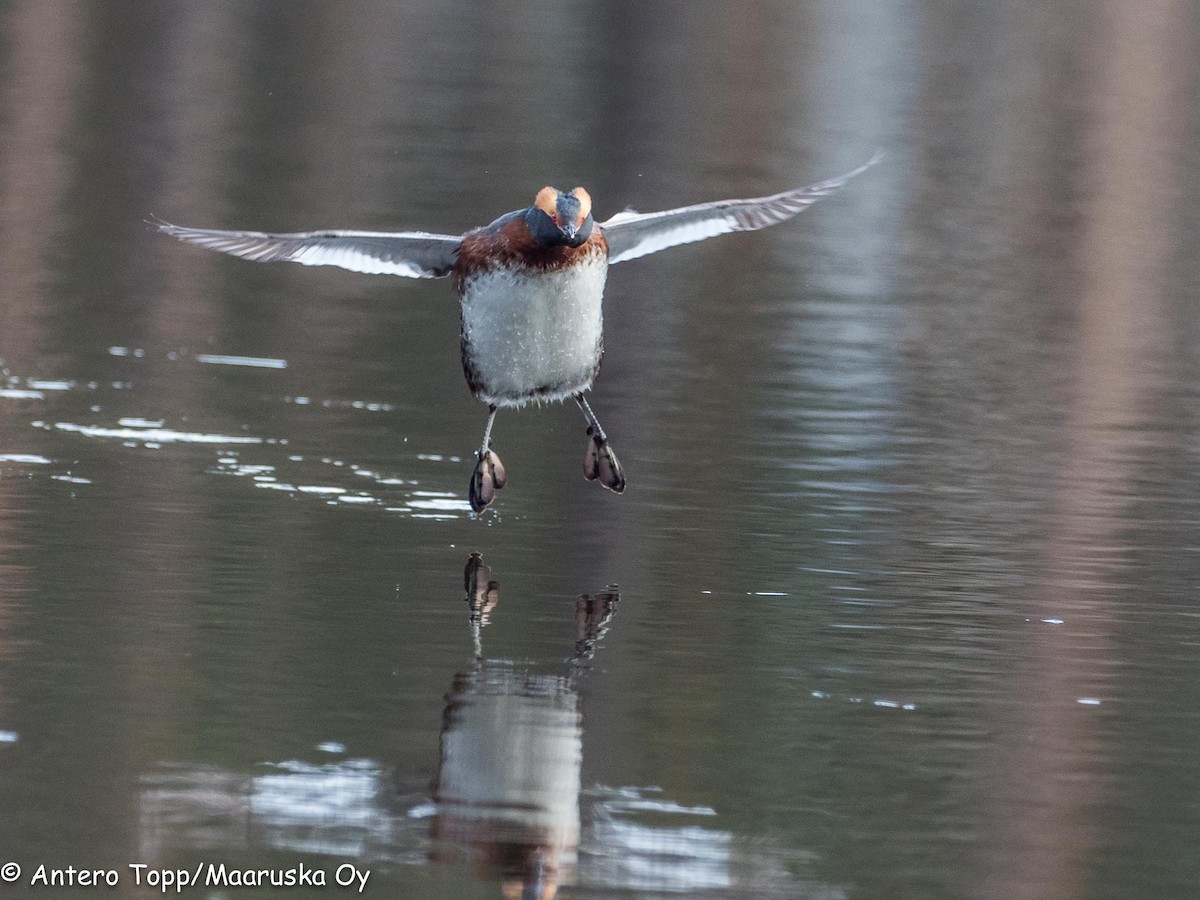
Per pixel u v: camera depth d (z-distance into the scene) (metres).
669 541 12.86
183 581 11.44
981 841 8.27
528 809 8.41
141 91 29.55
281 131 27.70
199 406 16.03
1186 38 35.97
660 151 27.33
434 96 30.03
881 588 11.96
